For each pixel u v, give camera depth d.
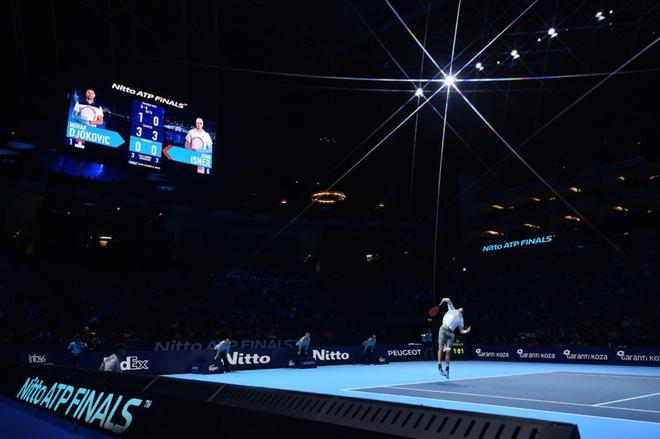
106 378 7.20
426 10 31.69
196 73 38.91
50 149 31.27
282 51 36.91
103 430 6.51
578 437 3.08
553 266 43.56
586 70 34.78
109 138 31.48
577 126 42.22
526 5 29.95
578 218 45.12
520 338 34.72
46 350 22.12
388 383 16.16
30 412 8.38
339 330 37.88
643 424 8.77
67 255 37.41
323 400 4.37
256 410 4.68
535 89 37.25
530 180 48.56
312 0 31.88
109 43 33.69
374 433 3.79
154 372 20.91
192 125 35.84
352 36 35.09
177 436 5.32
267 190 49.09
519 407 10.49
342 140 47.19
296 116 45.00
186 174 35.16
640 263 38.78
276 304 40.38
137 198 40.62
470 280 46.28
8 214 35.41
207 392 5.46
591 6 29.38
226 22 33.59
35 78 31.06
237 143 46.75
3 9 28.98
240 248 48.72
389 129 44.53
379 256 49.69
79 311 31.36
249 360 24.05
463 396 12.35
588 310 37.25
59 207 38.62
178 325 31.41
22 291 29.78
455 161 47.66
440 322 39.91
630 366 27.20
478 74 35.84
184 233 46.41
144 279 37.47
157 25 33.16
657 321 33.03
